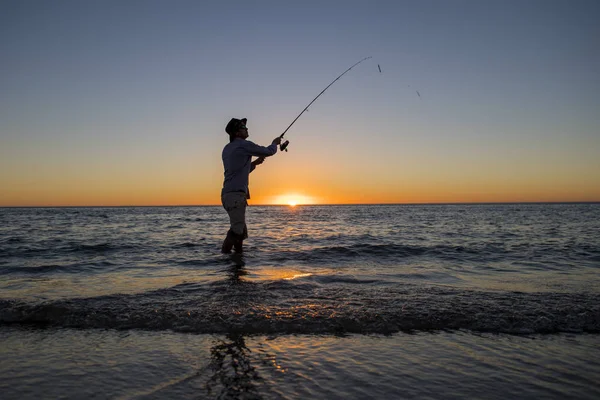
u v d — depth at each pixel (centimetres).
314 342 262
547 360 234
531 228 1605
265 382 206
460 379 209
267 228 1509
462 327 288
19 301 343
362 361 232
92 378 213
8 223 2022
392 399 188
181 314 307
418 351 247
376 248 752
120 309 320
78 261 621
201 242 897
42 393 197
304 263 585
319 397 190
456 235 1186
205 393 195
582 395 192
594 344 258
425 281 452
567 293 371
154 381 209
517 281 459
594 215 3662
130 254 700
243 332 280
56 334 281
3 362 235
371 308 318
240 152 568
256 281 427
